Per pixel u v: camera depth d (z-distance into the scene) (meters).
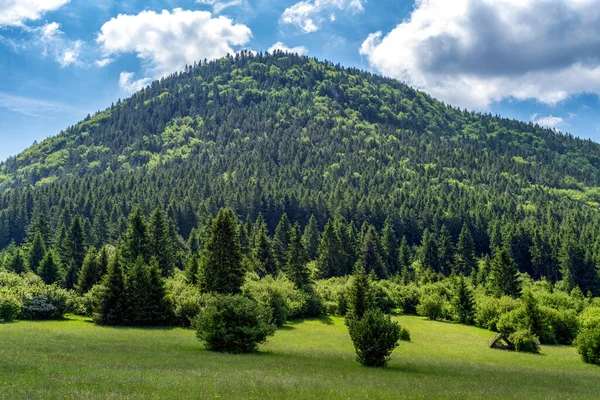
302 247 102.88
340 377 27.22
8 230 167.25
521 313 73.12
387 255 145.50
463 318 92.88
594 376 40.53
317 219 182.50
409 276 128.88
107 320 61.41
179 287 71.62
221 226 77.50
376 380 27.08
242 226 123.38
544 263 154.75
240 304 41.03
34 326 52.56
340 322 82.44
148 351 35.09
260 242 110.25
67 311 68.06
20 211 173.12
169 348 38.69
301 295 85.81
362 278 75.44
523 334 63.06
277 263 112.00
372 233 150.62
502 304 85.00
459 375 34.34
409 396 21.56
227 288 75.00
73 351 31.66
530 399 23.55
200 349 39.66
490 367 42.78
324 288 103.44
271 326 42.31
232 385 20.67
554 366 49.75
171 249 107.62
